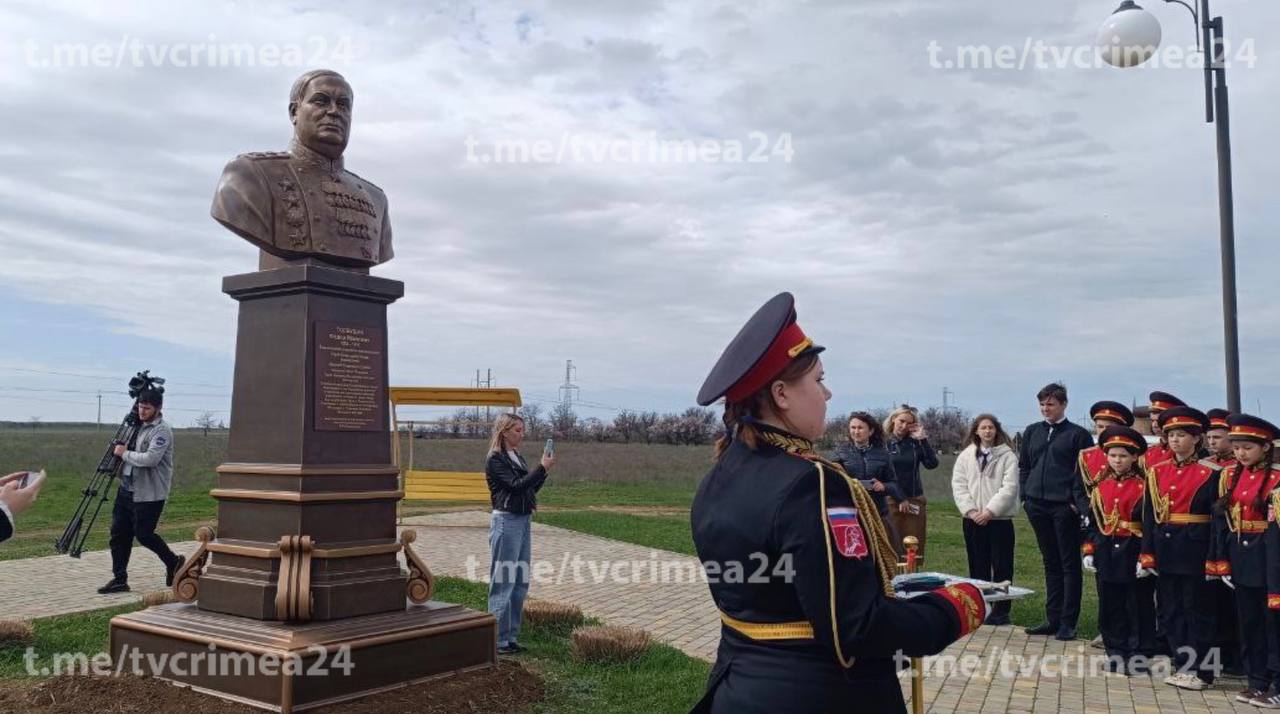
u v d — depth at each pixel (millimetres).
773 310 2648
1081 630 8672
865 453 9266
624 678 6305
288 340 5801
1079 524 8234
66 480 22578
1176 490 7023
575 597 9805
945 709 6102
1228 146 9492
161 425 9273
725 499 2504
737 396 2600
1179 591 6973
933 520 17984
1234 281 9391
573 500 20859
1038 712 6066
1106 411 7922
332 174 6316
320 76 6230
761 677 2369
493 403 12742
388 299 6164
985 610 2486
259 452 5828
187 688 5270
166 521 14914
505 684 5742
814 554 2248
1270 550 6258
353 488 5809
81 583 9695
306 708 4934
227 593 5598
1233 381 9312
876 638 2219
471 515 17484
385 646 5348
